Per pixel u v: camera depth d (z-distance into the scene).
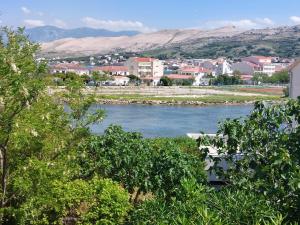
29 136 11.55
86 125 14.48
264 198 9.09
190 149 21.23
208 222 6.77
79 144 14.83
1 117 10.92
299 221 8.88
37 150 12.66
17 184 12.12
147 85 174.00
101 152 16.50
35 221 13.09
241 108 103.81
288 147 10.61
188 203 8.36
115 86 153.38
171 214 8.31
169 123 72.62
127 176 16.17
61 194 13.56
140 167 15.75
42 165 12.14
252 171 11.57
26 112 11.55
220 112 93.38
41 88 11.05
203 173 15.29
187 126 69.12
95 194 13.91
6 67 10.41
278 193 9.20
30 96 10.85
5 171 12.22
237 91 151.62
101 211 13.65
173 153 15.80
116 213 13.70
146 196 17.69
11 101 10.90
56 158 13.54
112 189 14.01
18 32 12.00
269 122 11.71
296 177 8.87
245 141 11.54
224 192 9.15
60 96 14.26
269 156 10.91
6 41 11.77
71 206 13.88
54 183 13.20
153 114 86.69
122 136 17.31
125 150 16.25
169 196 15.05
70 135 13.89
